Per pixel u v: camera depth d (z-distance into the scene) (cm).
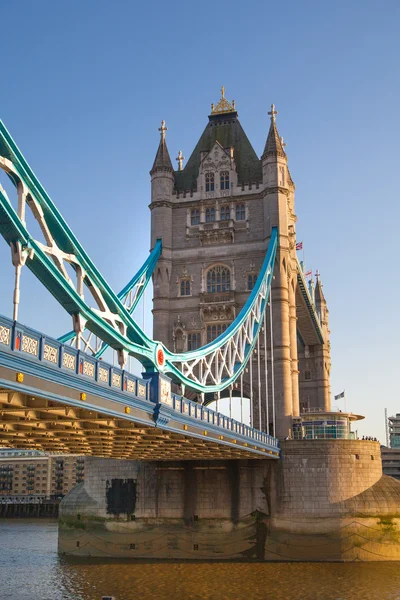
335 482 5884
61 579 4838
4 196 2217
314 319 9238
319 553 5709
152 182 7762
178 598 4197
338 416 6706
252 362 7056
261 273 6719
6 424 2998
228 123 8256
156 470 6075
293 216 8506
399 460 15712
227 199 7588
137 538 5984
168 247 7550
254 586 4550
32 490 17700
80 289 2836
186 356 4419
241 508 5909
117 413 2866
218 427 4275
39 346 2242
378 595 4275
